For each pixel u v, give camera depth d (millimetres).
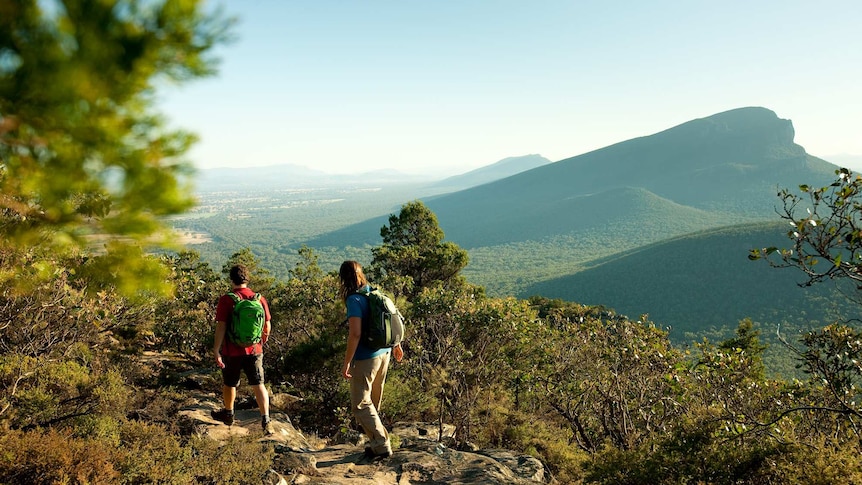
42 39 1225
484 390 11031
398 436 7566
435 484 4812
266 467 4594
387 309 4930
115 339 11023
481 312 10617
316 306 11227
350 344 4770
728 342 26359
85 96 1247
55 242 1643
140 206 1427
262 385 6035
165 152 1406
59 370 5098
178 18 1333
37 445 3680
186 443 5129
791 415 7000
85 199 1516
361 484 4574
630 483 5590
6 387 4688
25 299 4836
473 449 6984
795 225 4652
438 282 27828
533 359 11406
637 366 10133
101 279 1883
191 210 1513
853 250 4305
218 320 5758
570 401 11430
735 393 8125
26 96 1230
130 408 5824
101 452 3916
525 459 6289
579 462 8562
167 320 12641
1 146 1353
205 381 8930
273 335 10711
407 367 9820
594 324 11961
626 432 9547
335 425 8688
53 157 1329
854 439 5789
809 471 4781
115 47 1251
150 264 1939
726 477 5152
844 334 6402
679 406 8742
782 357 82562
